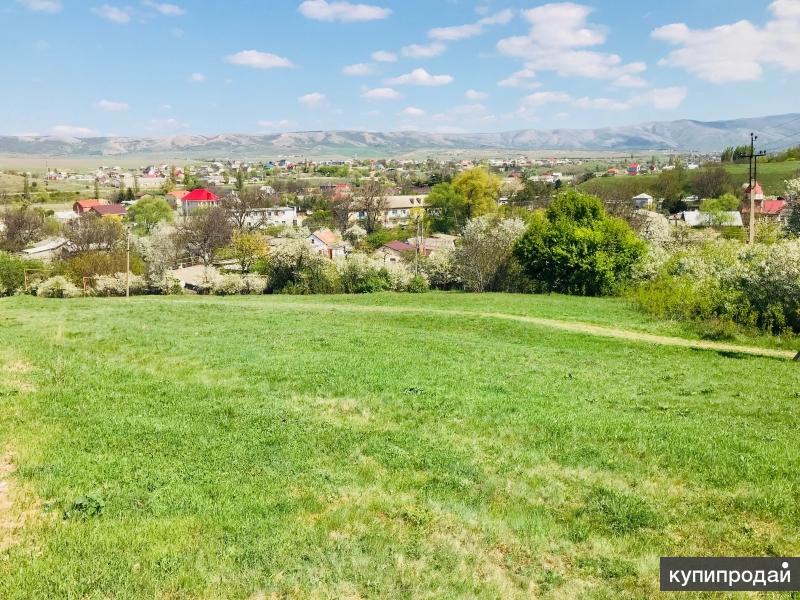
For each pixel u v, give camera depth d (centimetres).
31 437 1148
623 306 4278
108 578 711
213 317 3216
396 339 2531
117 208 16200
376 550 818
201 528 843
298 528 859
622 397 1681
